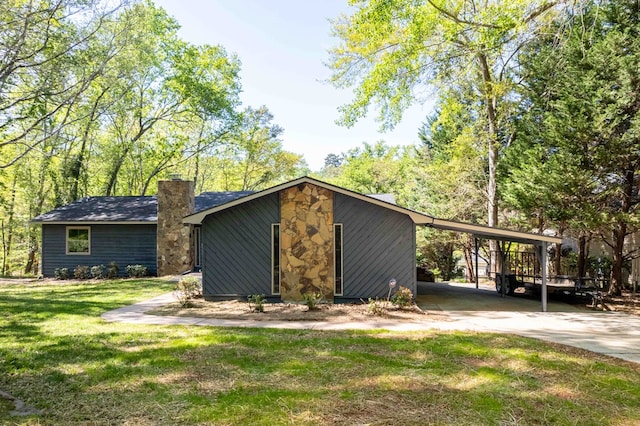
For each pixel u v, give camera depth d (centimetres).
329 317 868
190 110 2598
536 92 1395
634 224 1134
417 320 849
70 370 501
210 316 876
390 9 1185
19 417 372
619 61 1052
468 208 1886
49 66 1403
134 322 805
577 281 1130
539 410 389
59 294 1220
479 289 1498
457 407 393
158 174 3133
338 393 425
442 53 1385
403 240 1039
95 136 2522
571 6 962
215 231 1088
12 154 2262
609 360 560
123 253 1750
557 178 1152
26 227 2536
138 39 1669
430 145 2417
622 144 1077
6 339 648
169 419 365
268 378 471
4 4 1202
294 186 1070
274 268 1071
